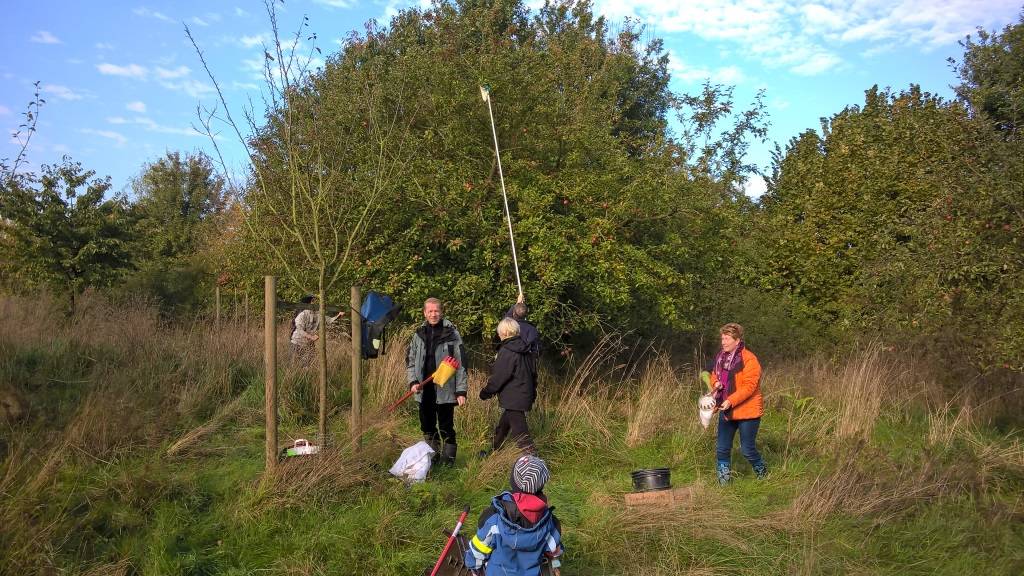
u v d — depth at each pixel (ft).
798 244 39.47
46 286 37.86
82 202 40.32
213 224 62.85
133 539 14.49
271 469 17.11
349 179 25.30
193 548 14.44
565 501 18.21
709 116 32.42
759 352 38.01
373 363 28.37
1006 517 16.81
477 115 29.25
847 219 38.42
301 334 29.73
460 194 27.09
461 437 23.58
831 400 28.91
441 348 20.84
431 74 30.17
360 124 27.91
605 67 48.73
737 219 33.37
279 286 32.14
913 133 35.58
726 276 38.78
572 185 28.84
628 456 22.54
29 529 13.64
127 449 19.19
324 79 31.04
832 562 14.89
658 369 31.45
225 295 44.45
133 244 43.32
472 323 27.53
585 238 27.30
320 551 14.60
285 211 22.67
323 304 18.83
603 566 14.52
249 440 21.79
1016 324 25.18
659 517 16.31
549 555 11.35
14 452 16.83
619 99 63.57
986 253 26.50
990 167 27.32
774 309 39.37
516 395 20.86
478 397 25.46
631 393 29.68
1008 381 28.25
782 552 15.29
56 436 18.74
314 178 21.89
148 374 25.49
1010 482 19.74
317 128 21.90
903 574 14.58
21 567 12.80
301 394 25.98
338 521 15.74
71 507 15.46
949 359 29.27
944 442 23.07
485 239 27.04
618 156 30.71
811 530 16.16
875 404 26.07
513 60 32.40
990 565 14.98
